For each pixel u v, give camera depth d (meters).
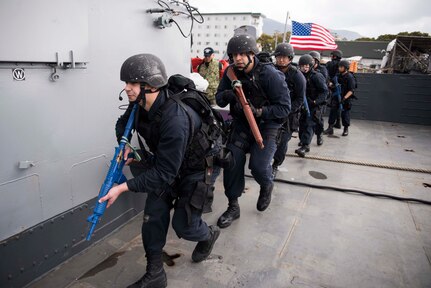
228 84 2.70
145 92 1.53
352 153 5.11
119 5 2.22
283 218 2.91
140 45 2.49
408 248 2.51
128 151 1.74
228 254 2.33
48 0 1.64
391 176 4.09
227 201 3.19
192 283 2.02
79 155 2.08
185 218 1.87
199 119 1.74
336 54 6.15
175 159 1.58
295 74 3.36
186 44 3.16
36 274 1.93
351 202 3.30
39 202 1.87
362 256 2.38
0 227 1.69
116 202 2.51
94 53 2.07
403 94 7.75
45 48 1.67
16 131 1.67
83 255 2.23
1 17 1.44
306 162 4.54
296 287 2.03
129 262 2.19
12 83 1.61
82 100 2.04
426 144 5.82
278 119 2.66
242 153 2.62
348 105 6.12
